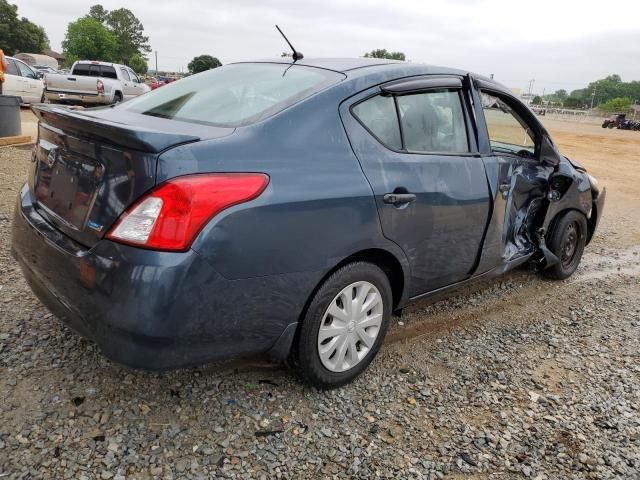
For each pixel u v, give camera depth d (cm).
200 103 286
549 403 296
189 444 241
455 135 332
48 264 243
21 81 1611
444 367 324
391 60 331
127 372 285
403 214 285
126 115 286
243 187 221
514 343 363
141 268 206
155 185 208
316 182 245
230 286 222
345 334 279
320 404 277
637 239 672
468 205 327
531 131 417
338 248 255
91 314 220
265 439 249
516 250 411
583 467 249
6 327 317
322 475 232
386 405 283
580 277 505
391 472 237
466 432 267
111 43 9275
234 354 239
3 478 212
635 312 430
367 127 277
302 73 295
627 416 289
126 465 226
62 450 229
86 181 232
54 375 277
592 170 1395
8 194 597
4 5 8831
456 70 345
